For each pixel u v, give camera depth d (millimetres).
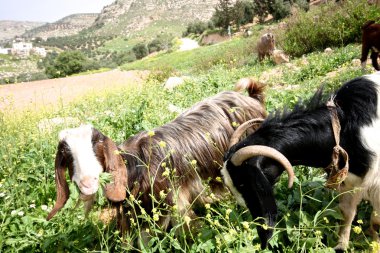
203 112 4559
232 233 3051
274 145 3420
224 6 65812
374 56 10125
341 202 3842
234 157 3248
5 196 5098
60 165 3568
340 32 15227
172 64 31578
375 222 3830
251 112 4832
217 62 20875
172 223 4102
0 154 6082
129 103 8805
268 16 62812
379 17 15109
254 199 3266
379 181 3557
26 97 16109
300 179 4516
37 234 4309
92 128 3543
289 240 3770
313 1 49938
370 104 3467
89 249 4293
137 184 3887
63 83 21219
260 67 15016
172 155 4086
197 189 4266
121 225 4055
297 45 17312
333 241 3877
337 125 3475
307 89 8305
